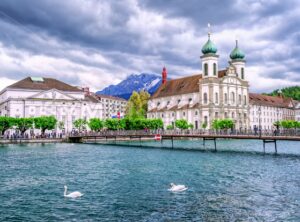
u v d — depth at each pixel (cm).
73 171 4866
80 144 10675
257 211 2809
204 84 14750
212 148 9094
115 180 4144
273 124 17575
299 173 4616
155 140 13188
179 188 3575
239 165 5434
